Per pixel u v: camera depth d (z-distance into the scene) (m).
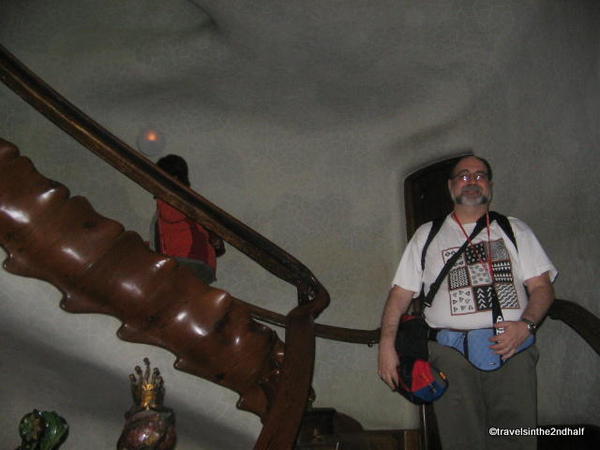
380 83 4.99
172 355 2.00
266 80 5.02
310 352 2.05
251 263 5.14
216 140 5.29
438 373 2.32
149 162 1.93
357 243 5.28
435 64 4.72
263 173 5.33
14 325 1.75
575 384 3.33
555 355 3.57
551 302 2.41
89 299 1.84
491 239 2.53
